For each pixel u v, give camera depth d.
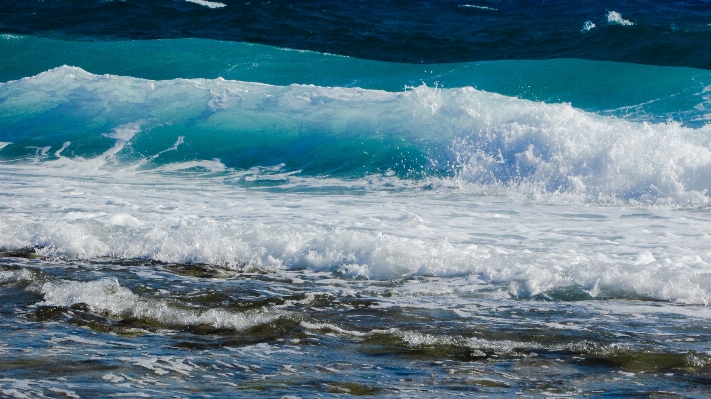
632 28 33.03
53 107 23.70
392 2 42.88
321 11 39.06
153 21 37.31
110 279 9.70
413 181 17.86
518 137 17.69
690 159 15.56
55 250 11.31
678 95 24.03
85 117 22.97
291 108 21.77
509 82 26.53
